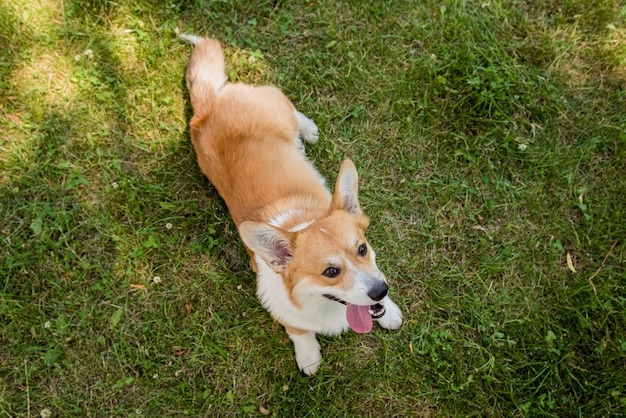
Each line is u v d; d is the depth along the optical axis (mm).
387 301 1177
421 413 1122
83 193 1272
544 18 1409
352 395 1133
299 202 1062
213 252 1246
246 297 1215
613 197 1252
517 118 1324
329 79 1373
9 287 1186
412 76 1358
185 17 1407
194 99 1211
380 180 1303
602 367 1109
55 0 1393
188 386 1152
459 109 1329
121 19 1393
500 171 1294
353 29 1399
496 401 1104
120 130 1326
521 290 1195
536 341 1143
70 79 1341
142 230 1240
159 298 1211
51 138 1290
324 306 1018
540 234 1236
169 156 1314
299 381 1144
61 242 1218
